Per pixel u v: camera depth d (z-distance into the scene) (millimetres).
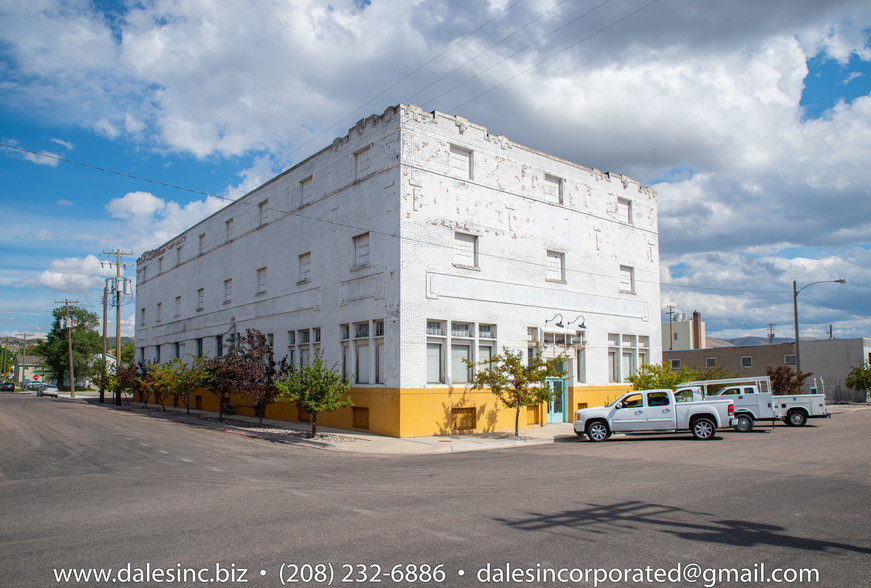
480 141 24719
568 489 10758
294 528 7941
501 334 24453
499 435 21781
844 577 6027
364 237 23797
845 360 54688
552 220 27438
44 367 98438
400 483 11570
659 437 20891
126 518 8586
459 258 23594
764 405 23156
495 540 7332
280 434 21562
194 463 14617
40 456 15773
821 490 10547
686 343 77125
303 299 27047
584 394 28016
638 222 32562
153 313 46594
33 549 7047
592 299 28969
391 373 21312
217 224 36406
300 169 28266
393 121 22469
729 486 10969
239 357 26422
